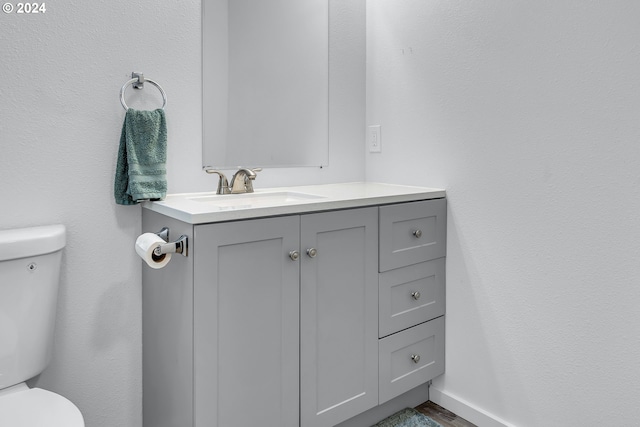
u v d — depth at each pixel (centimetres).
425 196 171
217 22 167
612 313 135
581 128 138
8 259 117
